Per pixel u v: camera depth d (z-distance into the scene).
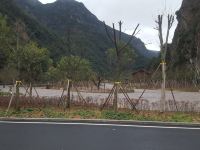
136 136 11.65
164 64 16.88
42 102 18.58
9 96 20.70
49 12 186.00
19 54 21.89
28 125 13.89
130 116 15.60
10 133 12.00
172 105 18.33
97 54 140.12
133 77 66.19
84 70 54.16
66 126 13.69
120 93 38.78
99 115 15.79
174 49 106.19
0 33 22.94
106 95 34.72
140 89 55.00
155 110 17.77
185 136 11.74
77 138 11.12
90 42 143.38
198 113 16.92
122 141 10.71
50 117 15.66
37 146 9.87
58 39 114.06
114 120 14.75
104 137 11.38
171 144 10.36
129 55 62.06
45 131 12.45
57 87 54.88
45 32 115.12
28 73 25.53
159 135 11.88
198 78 60.78
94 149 9.55
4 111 16.80
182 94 43.91
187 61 90.75
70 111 16.89
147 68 122.19
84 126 13.71
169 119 15.16
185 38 99.12
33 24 112.50
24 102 18.45
